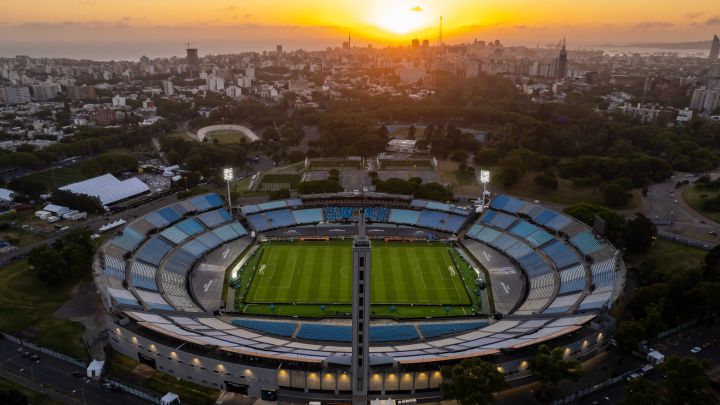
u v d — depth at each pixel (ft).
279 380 396.57
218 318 516.32
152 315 471.21
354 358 372.99
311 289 587.68
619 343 419.95
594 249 608.60
